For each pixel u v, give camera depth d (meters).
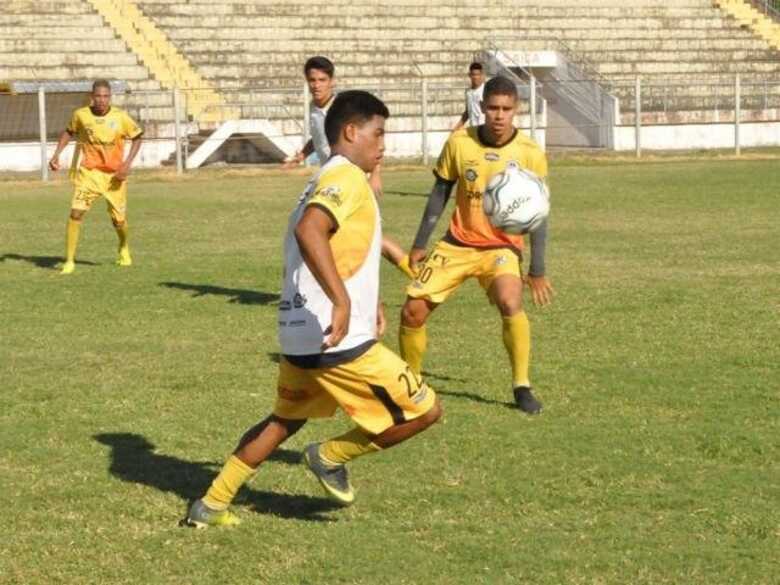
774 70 84.69
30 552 11.55
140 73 70.06
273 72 73.31
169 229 38.12
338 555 11.39
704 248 32.34
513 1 85.06
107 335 21.72
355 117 11.61
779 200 44.41
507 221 16.44
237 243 34.69
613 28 85.38
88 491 13.24
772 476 13.53
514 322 16.42
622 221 38.91
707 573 10.92
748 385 17.53
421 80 72.25
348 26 79.31
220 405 16.72
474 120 40.81
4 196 49.22
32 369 19.00
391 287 27.16
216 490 12.08
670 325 21.95
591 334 21.28
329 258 11.06
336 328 11.06
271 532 12.01
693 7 90.19
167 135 64.38
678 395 17.02
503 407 16.56
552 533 11.91
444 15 82.50
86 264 30.70
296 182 55.66
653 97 76.56
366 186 11.43
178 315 23.67
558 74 80.06
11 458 14.43
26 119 63.12
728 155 68.12
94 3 73.62
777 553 11.36
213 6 76.50
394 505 12.72
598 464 13.97
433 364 19.16
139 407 16.64
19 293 26.30
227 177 58.47
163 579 10.91
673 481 13.40
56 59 68.88
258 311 24.12
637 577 10.84
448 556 11.35
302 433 15.28
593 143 75.50
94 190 29.47
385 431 11.68
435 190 17.09
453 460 14.16
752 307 23.62
